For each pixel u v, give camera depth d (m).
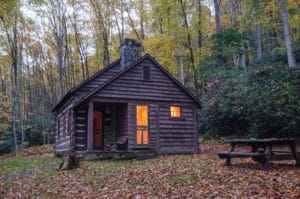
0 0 20.36
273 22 35.44
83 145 19.36
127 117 19.05
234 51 27.39
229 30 27.06
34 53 45.09
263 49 41.84
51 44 38.50
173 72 35.06
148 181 9.61
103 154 17.16
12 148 35.62
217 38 27.27
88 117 17.91
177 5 29.80
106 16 36.19
